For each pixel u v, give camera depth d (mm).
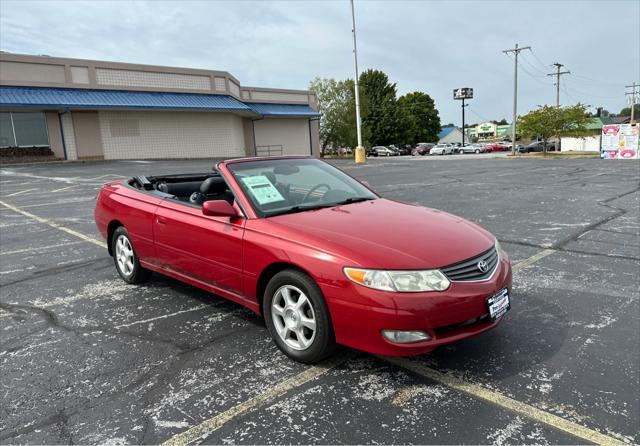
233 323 4066
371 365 3256
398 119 67562
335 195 4250
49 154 25391
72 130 26125
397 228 3342
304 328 3242
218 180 4457
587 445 2361
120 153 27906
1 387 3080
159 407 2822
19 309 4500
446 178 16625
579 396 2785
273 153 38031
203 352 3527
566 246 6246
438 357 3330
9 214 10172
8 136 24438
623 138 30250
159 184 5383
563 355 3289
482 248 3213
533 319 3908
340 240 3098
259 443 2465
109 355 3512
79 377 3193
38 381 3148
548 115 37750
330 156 52094
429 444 2406
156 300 4680
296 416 2689
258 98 36312
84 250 6824
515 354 3330
